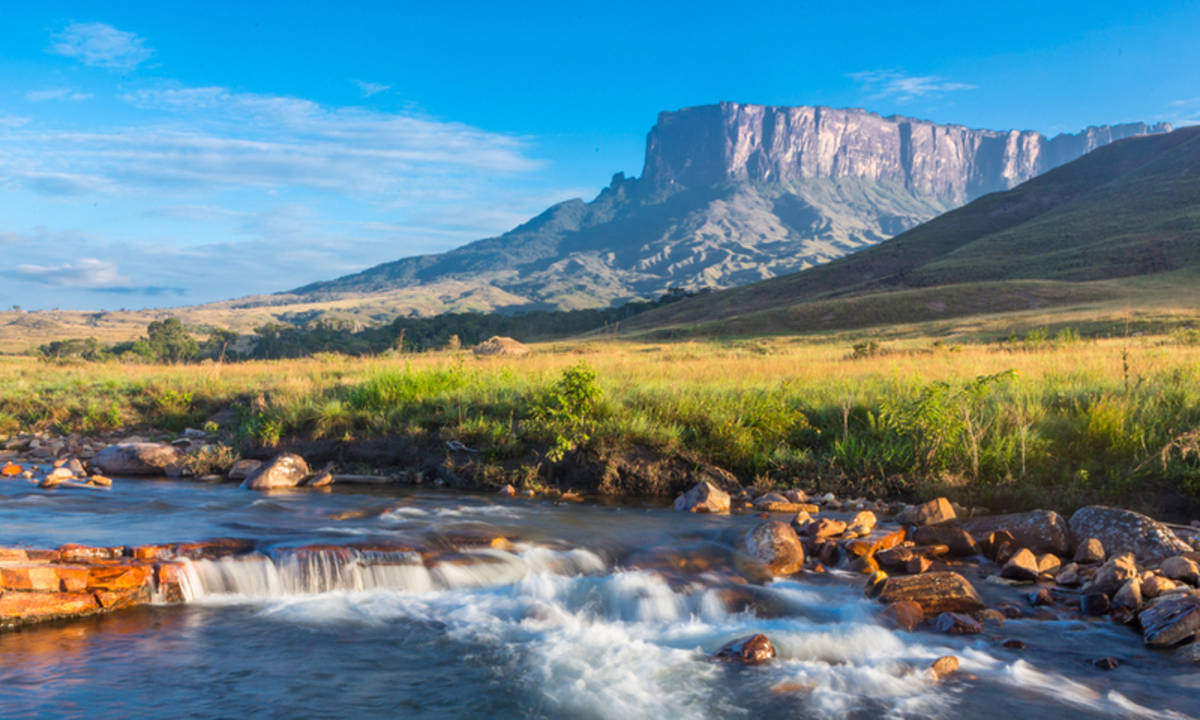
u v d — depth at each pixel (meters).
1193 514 11.24
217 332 137.50
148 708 5.61
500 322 144.12
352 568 8.61
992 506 12.12
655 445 14.98
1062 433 13.84
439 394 18.52
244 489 13.73
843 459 14.50
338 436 16.53
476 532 10.08
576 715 5.71
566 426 15.50
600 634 7.39
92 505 11.48
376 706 5.77
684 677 6.44
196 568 8.21
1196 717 5.72
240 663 6.48
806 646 7.11
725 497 12.83
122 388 23.70
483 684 6.21
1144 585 8.12
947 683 6.34
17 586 7.32
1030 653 6.95
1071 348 35.66
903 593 8.07
